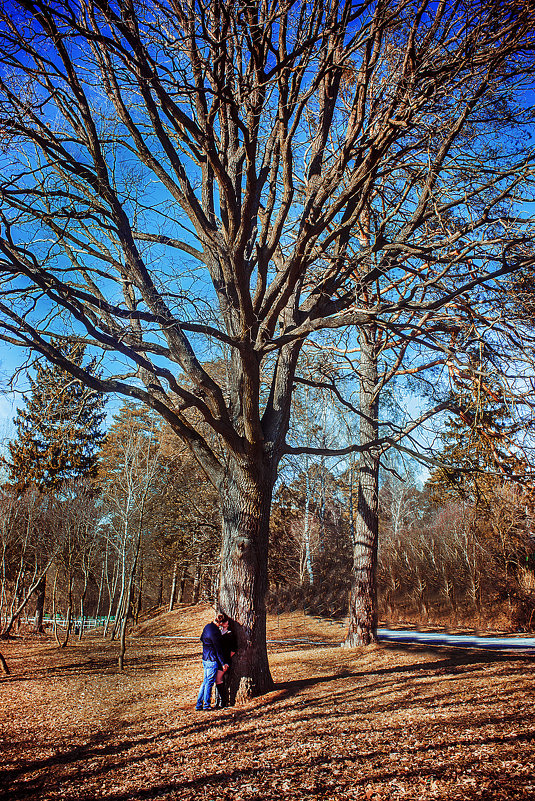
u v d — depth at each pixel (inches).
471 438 372.5
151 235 402.3
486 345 327.9
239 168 412.8
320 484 1326.3
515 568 1203.2
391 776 190.4
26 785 227.3
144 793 203.6
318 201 353.4
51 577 1738.4
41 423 378.3
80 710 394.0
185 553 1186.6
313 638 930.1
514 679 345.1
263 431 387.9
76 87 335.9
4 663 617.3
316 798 180.5
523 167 327.9
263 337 353.4
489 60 309.0
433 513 1872.5
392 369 529.0
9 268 277.1
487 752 201.2
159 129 345.4
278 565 1257.4
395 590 1699.1
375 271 371.2
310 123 445.4
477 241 316.5
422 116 327.9
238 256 297.6
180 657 770.8
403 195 378.9
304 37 346.9
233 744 253.0
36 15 267.7
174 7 343.3
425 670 418.9
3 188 302.0
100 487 1195.3
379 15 306.2
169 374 313.9
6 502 1106.1
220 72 307.6
